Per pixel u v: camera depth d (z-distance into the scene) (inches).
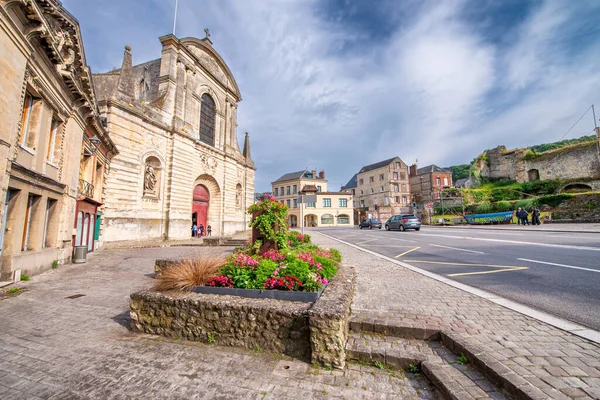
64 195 383.2
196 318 142.9
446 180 2127.2
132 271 337.1
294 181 2349.9
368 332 140.9
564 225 827.4
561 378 90.4
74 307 201.0
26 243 310.3
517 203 1254.3
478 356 105.0
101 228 608.1
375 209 2253.9
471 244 488.1
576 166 1316.4
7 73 243.1
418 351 120.3
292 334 125.9
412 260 350.6
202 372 113.7
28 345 139.4
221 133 1133.1
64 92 360.5
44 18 268.8
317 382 106.2
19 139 289.3
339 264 248.5
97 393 100.0
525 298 181.8
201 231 1007.6
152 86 954.7
